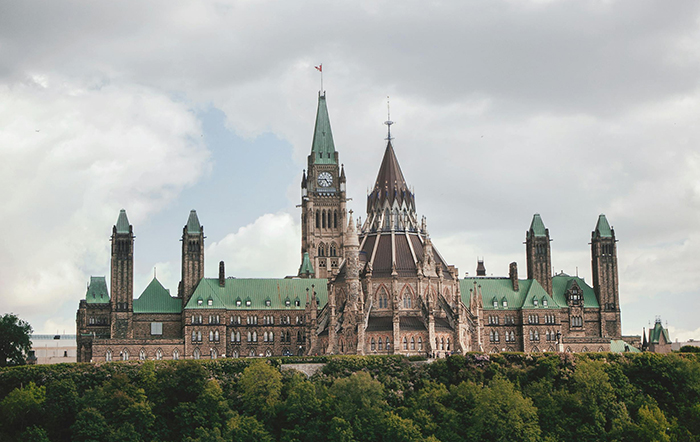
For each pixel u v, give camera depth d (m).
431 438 195.88
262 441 197.75
